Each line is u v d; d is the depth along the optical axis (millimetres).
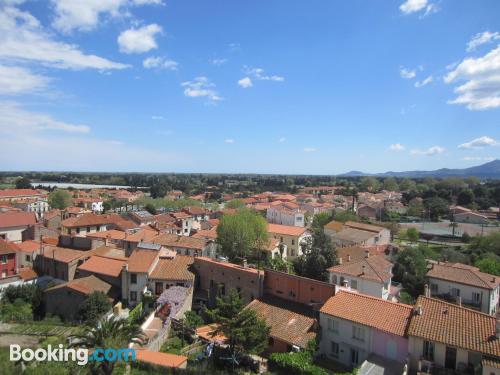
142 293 48031
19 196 152625
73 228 83875
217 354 32812
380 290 50062
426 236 112062
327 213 124625
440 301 33969
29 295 50125
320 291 41000
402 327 32156
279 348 36406
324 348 36125
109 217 95375
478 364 27891
